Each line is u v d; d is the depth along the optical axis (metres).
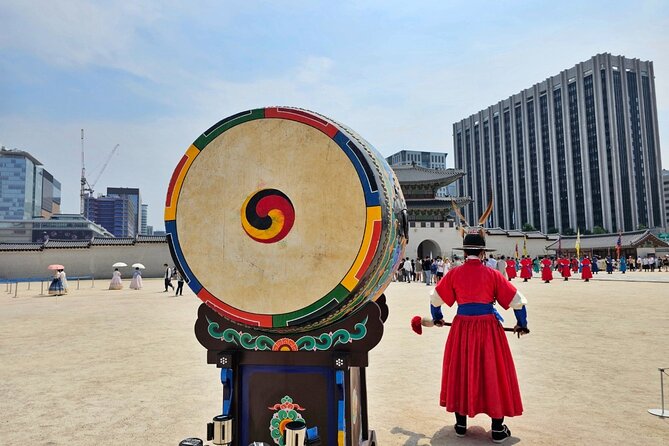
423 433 3.92
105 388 5.37
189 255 2.70
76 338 9.06
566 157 106.12
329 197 2.53
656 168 104.69
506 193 120.31
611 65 101.94
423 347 7.79
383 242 2.50
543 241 59.97
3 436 3.88
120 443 3.71
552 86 110.38
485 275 3.90
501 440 3.68
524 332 3.83
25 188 172.38
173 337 9.12
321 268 2.49
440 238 52.28
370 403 4.73
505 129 122.00
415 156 138.88
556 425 4.02
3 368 6.46
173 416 4.35
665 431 3.86
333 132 2.56
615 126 99.94
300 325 2.52
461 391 3.83
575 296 17.09
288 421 2.62
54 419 4.30
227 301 2.61
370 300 2.72
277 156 2.63
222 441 2.55
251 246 2.60
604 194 98.75
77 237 144.38
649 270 45.94
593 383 5.34
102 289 26.91
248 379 2.69
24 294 23.06
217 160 2.71
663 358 6.64
